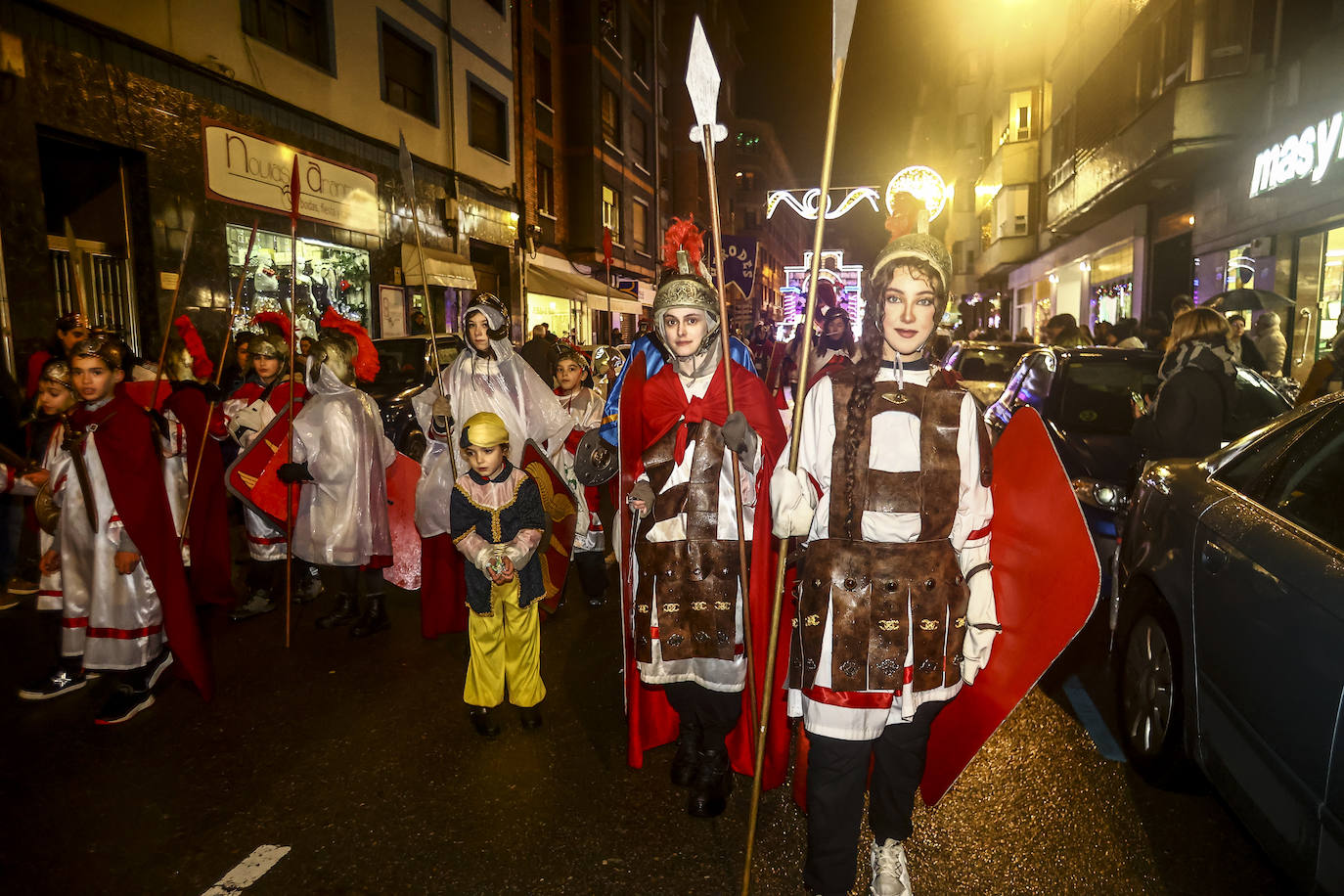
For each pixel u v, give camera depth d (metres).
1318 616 2.13
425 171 15.98
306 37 12.59
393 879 2.55
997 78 29.55
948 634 2.12
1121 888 2.52
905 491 2.06
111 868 2.61
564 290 21.73
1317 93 10.46
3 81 7.84
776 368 5.57
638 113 29.89
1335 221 10.28
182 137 9.97
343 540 4.60
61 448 3.66
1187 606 2.88
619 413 2.89
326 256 12.95
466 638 4.75
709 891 2.50
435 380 4.55
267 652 4.50
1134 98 15.50
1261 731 2.32
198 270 10.24
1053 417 6.00
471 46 17.62
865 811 2.98
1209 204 13.99
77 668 3.98
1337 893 1.95
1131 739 3.26
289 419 4.63
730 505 2.72
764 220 57.69
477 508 3.36
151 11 9.51
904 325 2.05
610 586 5.84
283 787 3.10
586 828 2.83
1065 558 2.07
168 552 3.62
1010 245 27.00
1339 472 2.46
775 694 2.79
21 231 7.99
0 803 2.99
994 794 3.05
